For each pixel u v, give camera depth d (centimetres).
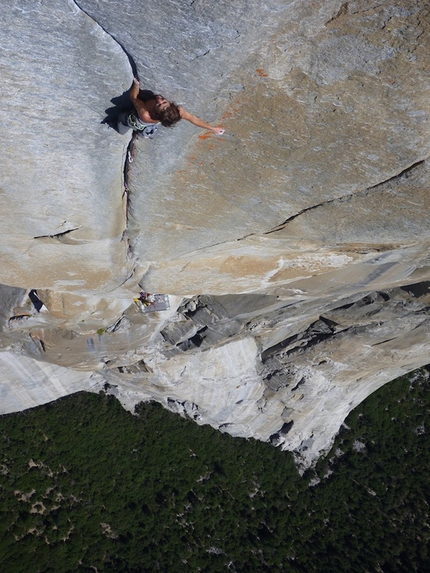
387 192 518
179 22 329
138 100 392
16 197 531
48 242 656
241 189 533
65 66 368
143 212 598
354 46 339
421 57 340
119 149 474
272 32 335
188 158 485
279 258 772
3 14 320
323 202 552
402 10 306
